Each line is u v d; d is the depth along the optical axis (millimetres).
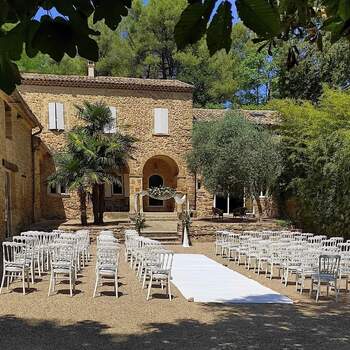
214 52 1679
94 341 5820
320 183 18547
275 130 21609
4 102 15141
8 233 16203
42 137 22969
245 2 1514
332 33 2271
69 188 18328
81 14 1710
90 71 24297
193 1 1595
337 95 18281
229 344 5766
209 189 21234
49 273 11094
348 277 10547
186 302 8234
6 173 16219
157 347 5605
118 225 19328
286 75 24531
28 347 5547
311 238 15102
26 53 1687
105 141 18953
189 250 16609
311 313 7539
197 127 22406
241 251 13391
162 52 33750
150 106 24141
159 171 26281
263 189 21281
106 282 10016
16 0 1614
